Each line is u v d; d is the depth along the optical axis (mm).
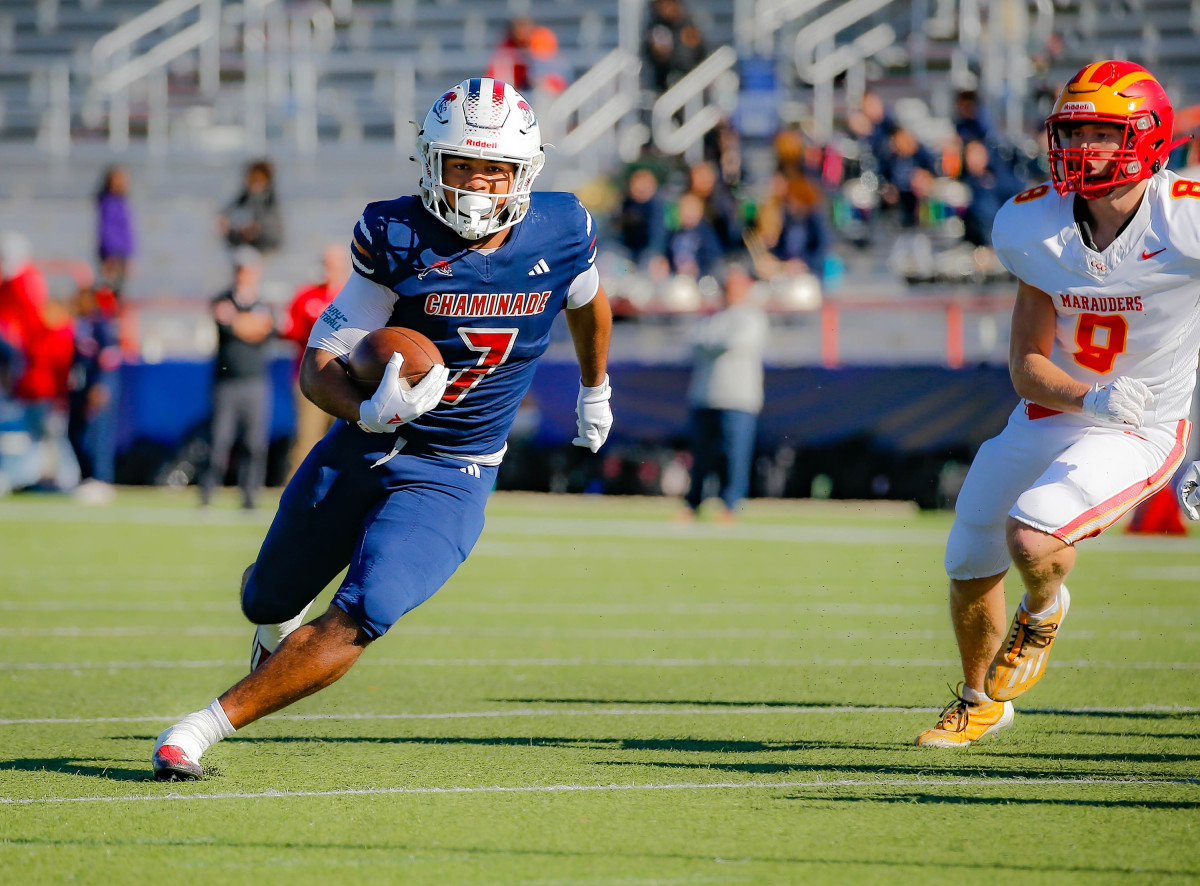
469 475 14562
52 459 58031
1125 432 15242
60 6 92625
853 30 81125
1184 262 14719
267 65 83938
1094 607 29172
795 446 53344
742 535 43969
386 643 24688
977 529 15906
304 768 14938
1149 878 10820
